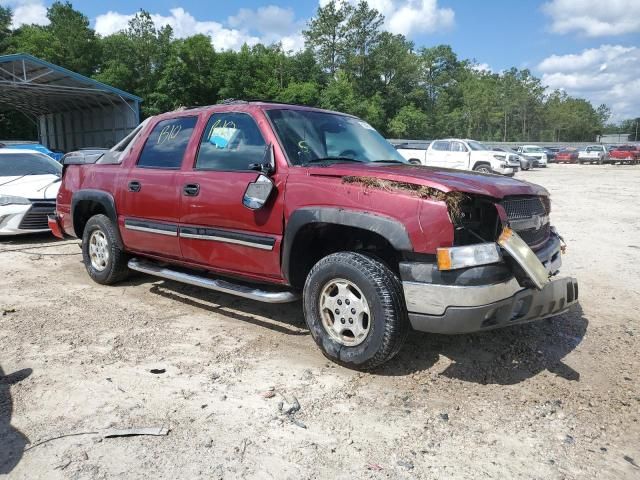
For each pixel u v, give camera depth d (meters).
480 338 4.41
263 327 4.68
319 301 3.85
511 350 4.20
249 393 3.44
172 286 5.95
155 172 5.00
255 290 4.27
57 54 51.31
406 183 3.45
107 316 4.91
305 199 3.81
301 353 4.10
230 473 2.61
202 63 50.62
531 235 3.90
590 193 17.36
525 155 40.75
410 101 73.94
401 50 71.94
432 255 3.33
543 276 3.30
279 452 2.80
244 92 52.00
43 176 9.44
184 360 3.95
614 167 41.44
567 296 3.65
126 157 5.46
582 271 6.75
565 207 13.34
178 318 4.89
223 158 4.49
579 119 117.00
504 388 3.57
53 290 5.75
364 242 4.00
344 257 3.67
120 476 2.57
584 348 4.28
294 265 4.02
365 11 69.25
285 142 4.17
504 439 2.96
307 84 57.47
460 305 3.24
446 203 3.26
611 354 4.17
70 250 7.90
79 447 2.81
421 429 3.05
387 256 3.90
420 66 75.06
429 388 3.55
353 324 3.68
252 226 4.14
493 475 2.63
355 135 4.82
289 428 3.03
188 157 4.75
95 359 3.94
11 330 4.52
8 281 6.09
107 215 5.84
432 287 3.30
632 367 3.94
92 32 54.56
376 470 2.66
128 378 3.63
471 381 3.67
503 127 110.88
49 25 58.03
